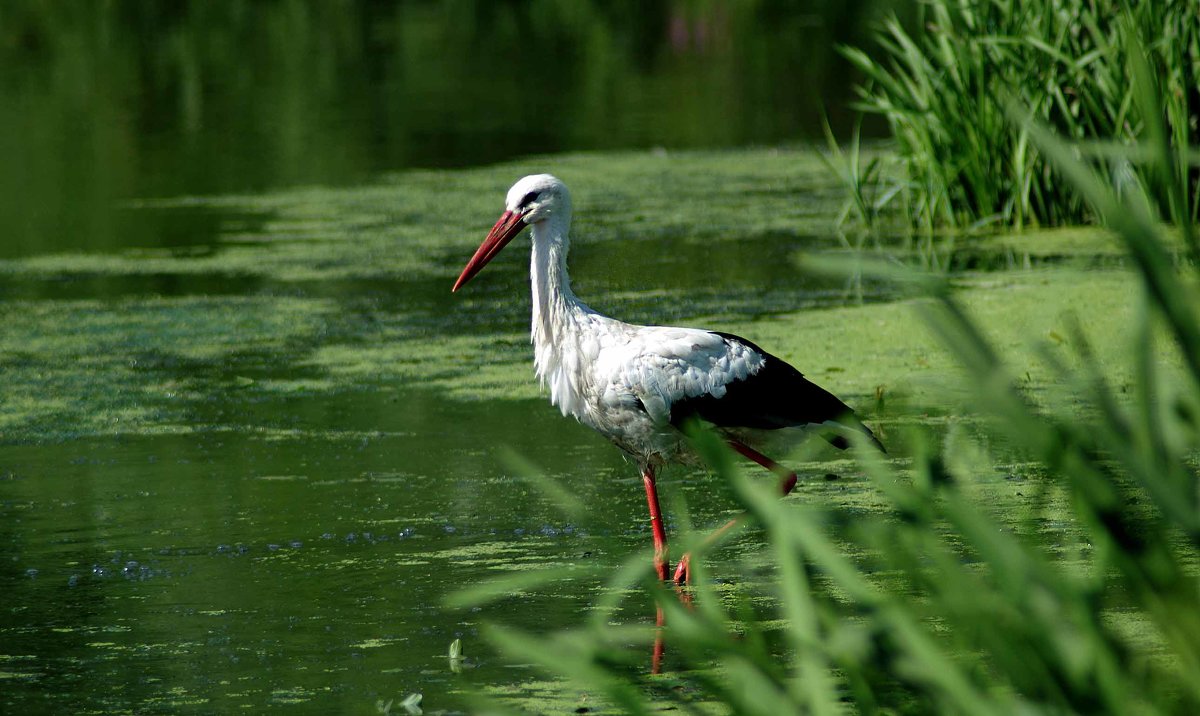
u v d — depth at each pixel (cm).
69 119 3050
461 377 1400
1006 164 1962
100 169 2591
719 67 3656
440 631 819
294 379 1400
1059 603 453
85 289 1789
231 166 2605
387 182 2450
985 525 464
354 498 1066
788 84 3375
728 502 1056
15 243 2061
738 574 914
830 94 3225
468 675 757
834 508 1005
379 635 816
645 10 4753
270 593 883
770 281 1738
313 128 2942
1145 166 1653
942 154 1975
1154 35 1756
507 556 941
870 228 2019
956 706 461
